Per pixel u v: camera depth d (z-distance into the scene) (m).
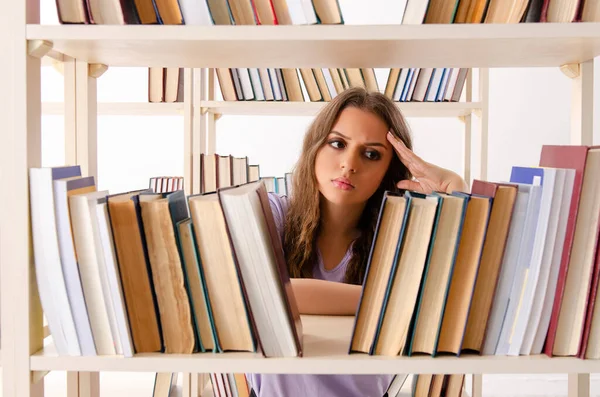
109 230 0.67
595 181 0.69
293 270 1.32
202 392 2.13
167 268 0.70
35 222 0.69
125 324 0.69
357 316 0.72
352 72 2.17
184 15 0.72
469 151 2.30
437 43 0.72
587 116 0.90
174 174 3.40
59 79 3.38
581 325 0.71
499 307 0.72
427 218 0.69
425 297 0.71
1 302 0.69
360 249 1.32
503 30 0.68
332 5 0.71
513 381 3.08
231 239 0.68
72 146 0.92
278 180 2.53
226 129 3.37
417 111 2.18
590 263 0.70
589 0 0.70
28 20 0.70
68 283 0.70
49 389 2.18
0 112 0.69
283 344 0.70
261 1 0.72
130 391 2.18
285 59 0.84
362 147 1.19
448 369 0.69
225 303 0.71
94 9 0.71
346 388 1.21
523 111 3.31
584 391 0.92
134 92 3.38
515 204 0.70
